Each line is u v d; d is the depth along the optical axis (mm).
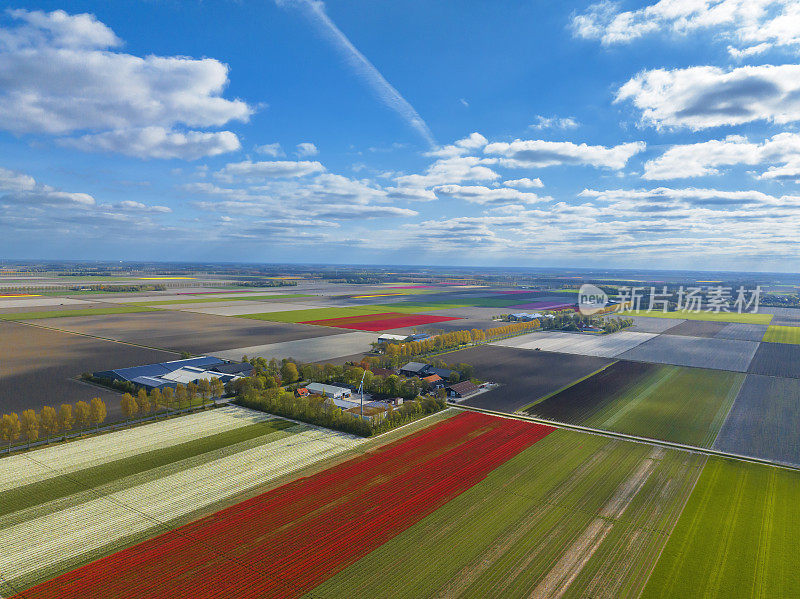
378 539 54906
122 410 93750
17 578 47219
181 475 70250
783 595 46281
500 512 61250
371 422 90938
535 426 94250
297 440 84625
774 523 59469
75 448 79562
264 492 65500
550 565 50562
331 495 64938
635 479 71562
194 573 48500
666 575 49062
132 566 49406
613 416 101438
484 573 49094
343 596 45531
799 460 80000
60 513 59375
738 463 78062
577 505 63375
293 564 50188
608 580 48188
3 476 69125
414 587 46812
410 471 72875
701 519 60219
